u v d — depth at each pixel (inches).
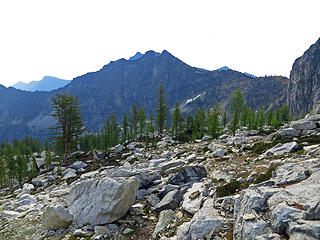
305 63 7445.9
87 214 461.1
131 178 499.2
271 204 263.3
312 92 6688.0
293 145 631.2
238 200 332.5
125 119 2815.0
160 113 2380.7
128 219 450.9
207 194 453.7
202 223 308.8
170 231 358.9
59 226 444.1
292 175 353.4
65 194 761.6
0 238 433.4
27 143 4296.3
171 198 478.3
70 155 1935.3
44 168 1754.4
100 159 1685.5
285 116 3004.4
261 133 1477.6
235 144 1032.8
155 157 1322.6
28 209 648.4
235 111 1612.9
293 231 205.6
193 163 870.4
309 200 238.4
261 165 568.7
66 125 1673.2
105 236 387.2
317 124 757.3
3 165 1765.5
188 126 2625.5
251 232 236.7
